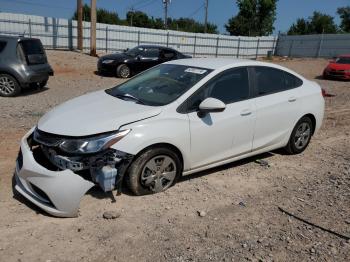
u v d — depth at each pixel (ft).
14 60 33.55
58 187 11.97
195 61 17.39
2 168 16.06
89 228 11.93
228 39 139.54
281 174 17.28
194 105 14.69
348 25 220.43
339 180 16.81
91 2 79.71
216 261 10.64
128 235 11.69
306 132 19.93
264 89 17.43
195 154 14.87
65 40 102.22
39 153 13.88
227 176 16.58
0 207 12.84
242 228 12.43
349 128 27.17
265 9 197.67
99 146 12.53
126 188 14.43
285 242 11.72
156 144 13.64
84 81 48.73
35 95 35.58
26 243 11.02
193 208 13.55
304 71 84.99
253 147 17.10
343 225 12.85
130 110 13.85
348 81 65.00
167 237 11.70
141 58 55.57
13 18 94.32
